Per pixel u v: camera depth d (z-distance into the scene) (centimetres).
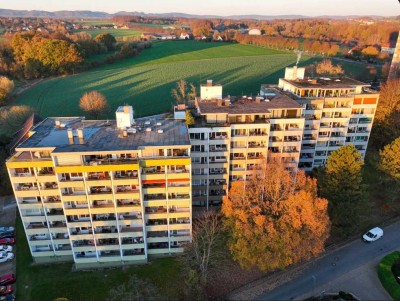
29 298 6219
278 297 6216
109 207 6344
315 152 9919
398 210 8481
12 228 7938
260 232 6144
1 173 9350
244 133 8050
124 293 5491
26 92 17275
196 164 8069
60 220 6606
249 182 7481
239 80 18262
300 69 10569
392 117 11038
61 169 5922
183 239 7006
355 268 6819
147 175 6300
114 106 15238
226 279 6612
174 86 17662
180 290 6359
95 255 6831
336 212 7250
